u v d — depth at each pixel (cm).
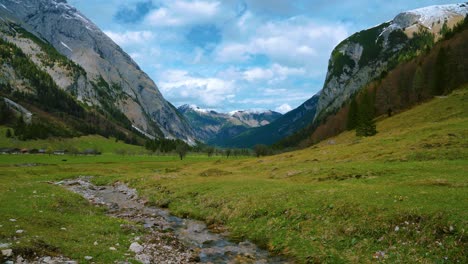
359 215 2695
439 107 11938
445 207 2433
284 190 3919
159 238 2827
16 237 2195
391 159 5856
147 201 5025
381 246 2283
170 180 6488
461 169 4228
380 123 14100
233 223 3388
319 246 2489
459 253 1964
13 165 13012
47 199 3781
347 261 2212
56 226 2672
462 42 17575
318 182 4778
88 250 2148
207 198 4341
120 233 2811
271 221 3116
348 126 17600
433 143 6322
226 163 12406
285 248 2627
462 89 13425
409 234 2295
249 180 5619
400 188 3325
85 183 7619
